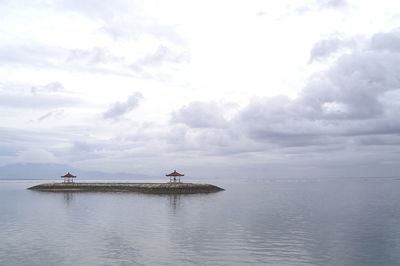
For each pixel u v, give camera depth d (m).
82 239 31.14
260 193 98.81
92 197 82.38
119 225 38.59
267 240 30.36
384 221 40.62
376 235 32.41
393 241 29.88
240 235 32.59
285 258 24.86
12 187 150.88
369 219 42.28
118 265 23.45
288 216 45.41
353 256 25.33
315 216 45.28
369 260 24.42
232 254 25.88
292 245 28.55
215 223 39.75
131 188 104.75
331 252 26.38
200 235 32.66
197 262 23.97
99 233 33.88
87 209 54.81
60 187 115.00
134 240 30.62
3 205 62.69
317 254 25.86
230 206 59.31
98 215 47.16
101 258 25.06
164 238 31.38
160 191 99.69
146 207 57.72
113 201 70.31
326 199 74.38
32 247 28.30
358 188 128.25
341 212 49.53
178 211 51.59
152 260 24.50
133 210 53.09
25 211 52.53
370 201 68.25
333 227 36.66
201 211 51.53
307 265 23.33
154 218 44.03
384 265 23.34
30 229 36.31
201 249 27.36
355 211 50.66
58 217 45.41
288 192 103.62
